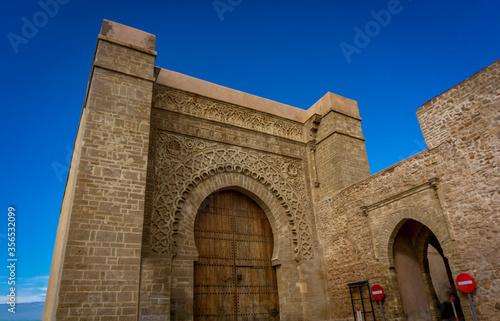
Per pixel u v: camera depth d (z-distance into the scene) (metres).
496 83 10.25
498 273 9.29
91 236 9.77
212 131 15.10
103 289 9.37
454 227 10.58
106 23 12.76
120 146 11.18
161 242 12.12
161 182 12.98
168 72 15.09
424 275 13.38
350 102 18.19
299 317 14.08
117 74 12.12
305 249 15.33
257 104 17.06
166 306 10.59
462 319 15.02
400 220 12.33
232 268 14.07
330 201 15.83
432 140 11.73
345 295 14.12
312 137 17.55
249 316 13.65
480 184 10.15
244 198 15.55
